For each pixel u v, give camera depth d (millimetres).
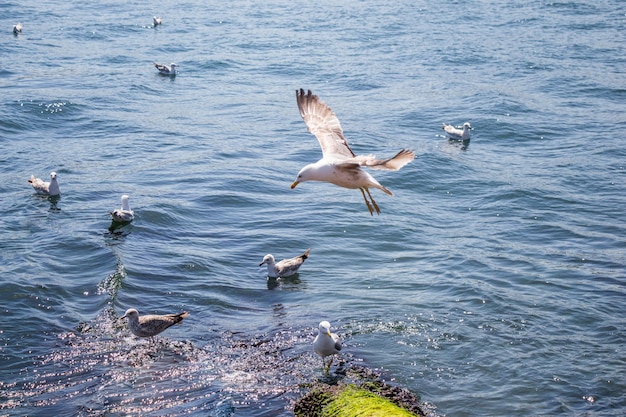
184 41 57625
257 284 22172
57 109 39594
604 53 53094
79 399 16297
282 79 47719
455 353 18219
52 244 24031
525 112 40688
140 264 22891
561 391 16688
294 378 17234
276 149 35031
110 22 63656
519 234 25953
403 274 22734
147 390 16672
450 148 35406
